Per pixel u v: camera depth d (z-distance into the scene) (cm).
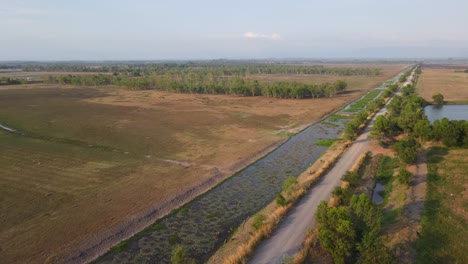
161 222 3195
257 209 3450
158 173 4369
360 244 2344
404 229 2670
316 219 2750
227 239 2900
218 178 4250
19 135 6300
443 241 2497
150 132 6638
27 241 2800
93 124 7331
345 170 4306
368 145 5394
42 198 3594
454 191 3403
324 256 2484
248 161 4919
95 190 3819
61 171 4397
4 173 4297
